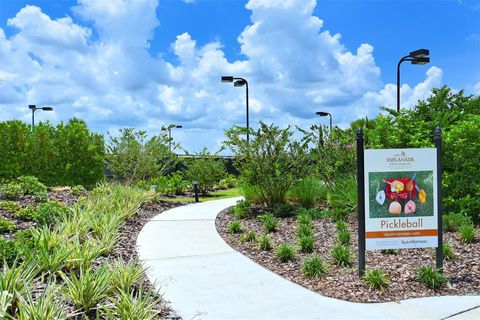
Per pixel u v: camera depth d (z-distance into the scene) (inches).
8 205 376.8
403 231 263.9
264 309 216.7
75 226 307.0
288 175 507.5
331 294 237.1
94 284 197.6
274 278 264.7
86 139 739.4
